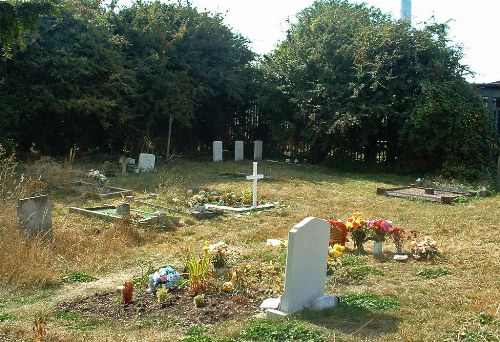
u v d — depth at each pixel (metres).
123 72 24.17
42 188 15.93
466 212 14.42
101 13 26.08
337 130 24.41
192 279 7.53
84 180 17.81
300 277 6.69
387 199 16.98
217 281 7.89
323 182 20.42
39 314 6.41
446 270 8.74
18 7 13.91
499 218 13.45
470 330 6.04
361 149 25.52
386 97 23.97
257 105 29.92
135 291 7.61
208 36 28.58
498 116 25.62
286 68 27.50
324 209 14.91
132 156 26.28
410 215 14.04
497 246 10.45
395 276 8.44
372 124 24.11
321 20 27.72
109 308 6.97
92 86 23.48
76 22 23.45
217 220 13.34
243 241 11.15
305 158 28.53
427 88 22.50
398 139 24.09
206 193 16.19
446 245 10.52
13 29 14.05
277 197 16.66
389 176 23.12
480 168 22.00
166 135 27.62
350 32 26.70
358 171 24.80
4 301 7.29
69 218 12.54
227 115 30.08
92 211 13.20
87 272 8.76
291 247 6.56
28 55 21.94
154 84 25.77
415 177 22.94
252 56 29.88
